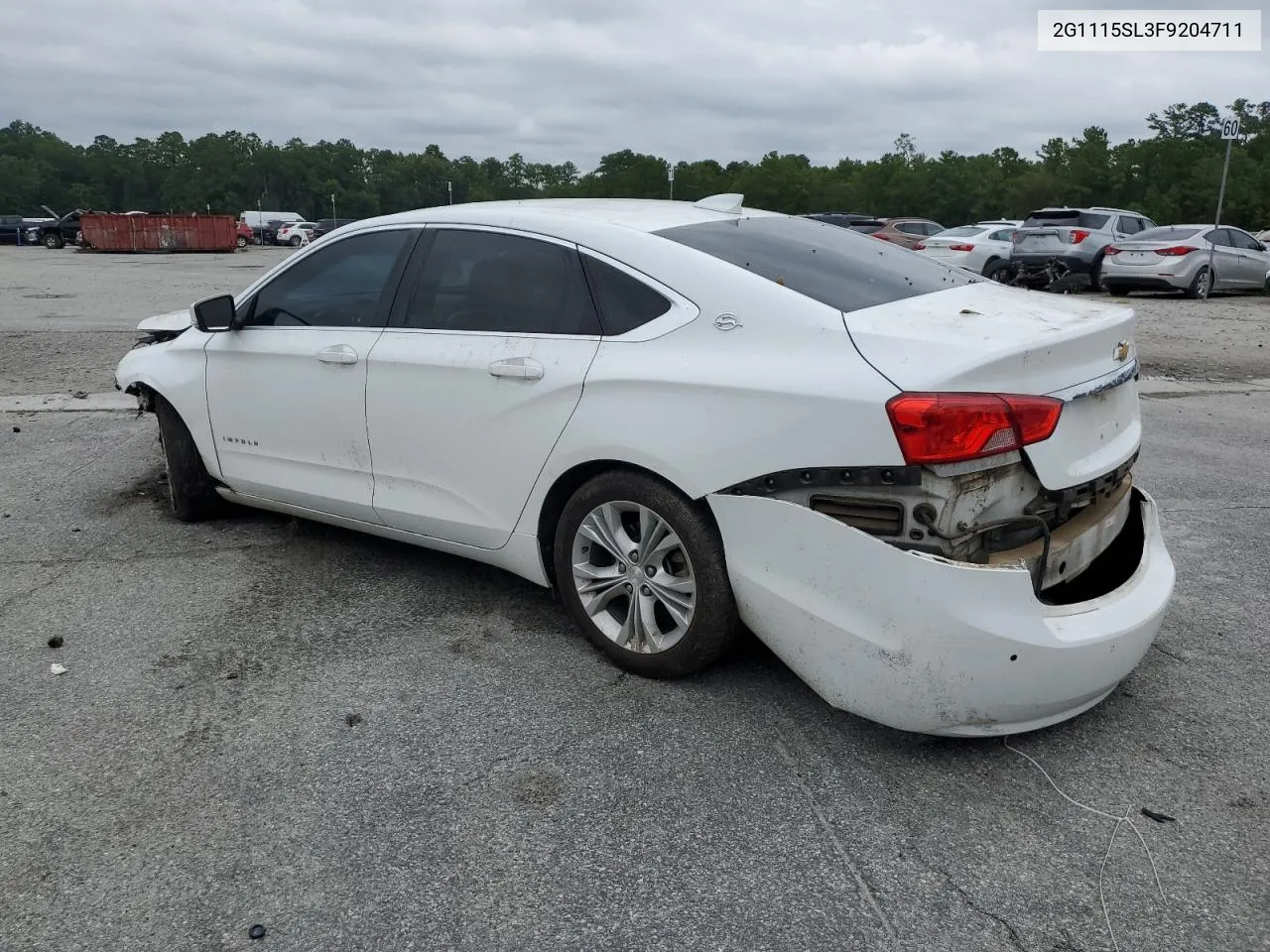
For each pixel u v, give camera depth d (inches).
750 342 121.3
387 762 117.6
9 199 5255.9
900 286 134.8
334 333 165.6
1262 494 228.4
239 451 184.9
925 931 91.0
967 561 109.1
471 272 150.9
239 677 138.4
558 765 117.0
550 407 136.3
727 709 129.3
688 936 90.4
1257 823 106.2
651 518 130.7
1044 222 794.8
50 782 113.5
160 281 861.8
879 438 108.2
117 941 90.0
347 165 5954.7
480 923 92.2
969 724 111.0
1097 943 89.6
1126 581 122.6
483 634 152.3
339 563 181.9
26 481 232.7
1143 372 405.7
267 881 97.8
